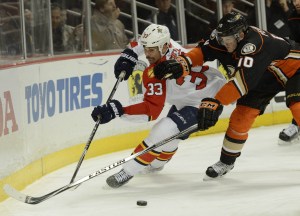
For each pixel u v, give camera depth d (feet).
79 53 66.33
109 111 47.34
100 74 67.05
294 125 66.23
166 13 77.10
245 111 50.60
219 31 45.52
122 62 51.44
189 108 50.34
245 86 45.42
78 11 67.77
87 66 65.57
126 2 73.51
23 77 53.72
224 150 51.88
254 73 45.29
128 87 69.72
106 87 67.67
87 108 65.31
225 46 47.01
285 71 50.75
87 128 65.16
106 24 71.00
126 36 73.72
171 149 52.90
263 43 45.91
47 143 58.65
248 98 50.57
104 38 70.69
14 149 50.83
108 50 70.54
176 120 49.47
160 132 49.06
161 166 54.70
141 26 75.92
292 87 51.49
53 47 65.00
